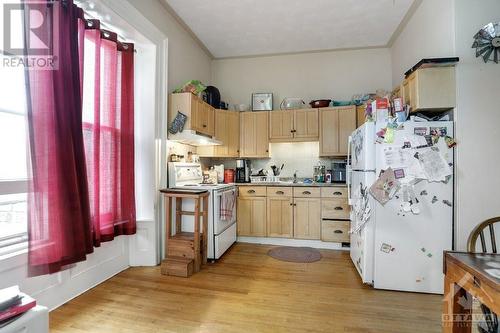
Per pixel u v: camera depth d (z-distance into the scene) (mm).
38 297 1834
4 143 1680
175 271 2562
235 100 4516
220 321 1797
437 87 2229
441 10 2404
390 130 2270
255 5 2932
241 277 2551
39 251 1641
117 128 2473
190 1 2863
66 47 1810
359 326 1750
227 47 4059
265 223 3688
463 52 2180
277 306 2004
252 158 4367
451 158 2191
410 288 2256
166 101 2990
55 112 1712
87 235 1979
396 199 2266
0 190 1631
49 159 1676
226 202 3211
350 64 4137
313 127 3902
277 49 4129
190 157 3713
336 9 2994
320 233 3518
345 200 3414
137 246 2803
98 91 2162
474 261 1120
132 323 1769
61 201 1751
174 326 1736
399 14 3084
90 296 2143
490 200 2141
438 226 2205
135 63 2807
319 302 2070
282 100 4348
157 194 2869
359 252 2576
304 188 3566
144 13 2641
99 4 2082
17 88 1735
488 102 2150
